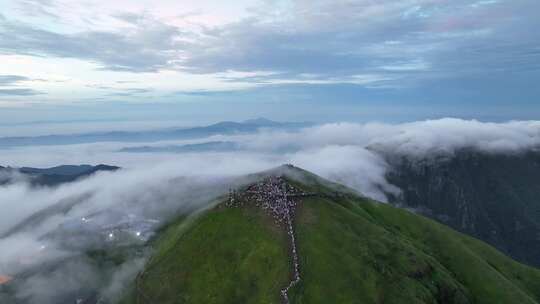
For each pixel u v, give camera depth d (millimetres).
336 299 160125
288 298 160500
